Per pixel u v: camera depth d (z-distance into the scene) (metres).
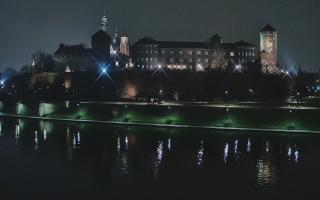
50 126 118.69
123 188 58.53
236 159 75.50
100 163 73.12
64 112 133.88
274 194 56.53
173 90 196.38
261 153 80.19
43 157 78.12
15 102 154.00
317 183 61.03
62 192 56.78
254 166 70.88
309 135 96.81
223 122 107.19
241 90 189.12
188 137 96.81
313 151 81.44
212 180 62.59
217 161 74.19
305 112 100.69
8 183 60.72
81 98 188.62
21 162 74.06
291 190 57.94
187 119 111.56
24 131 110.12
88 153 81.56
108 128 112.31
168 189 58.09
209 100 181.00
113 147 87.19
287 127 101.25
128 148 86.06
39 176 64.56
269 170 68.44
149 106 117.38
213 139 93.75
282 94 186.50
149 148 85.75
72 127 115.94
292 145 86.94
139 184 60.47
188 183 60.94
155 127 111.31
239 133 100.00
